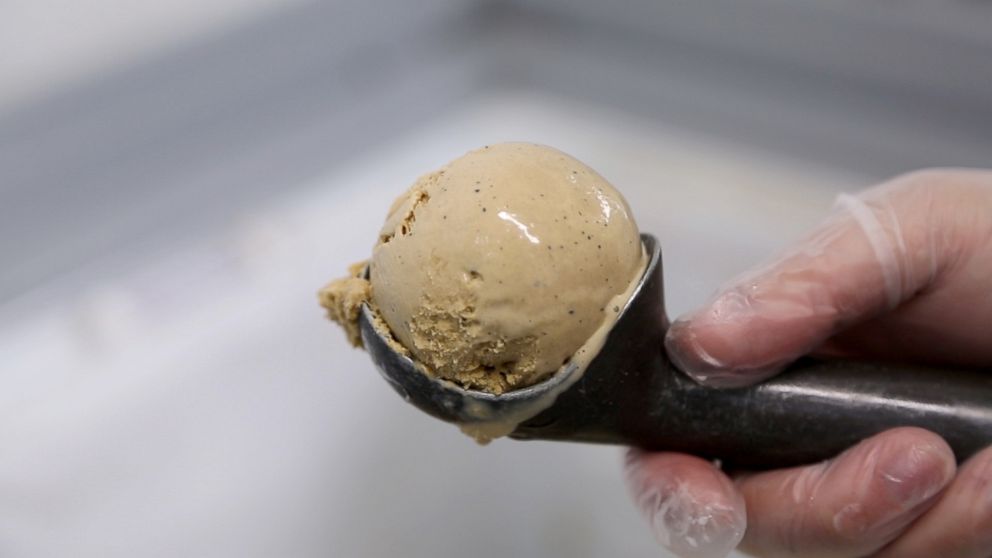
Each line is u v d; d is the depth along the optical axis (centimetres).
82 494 32
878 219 26
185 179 38
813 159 41
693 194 41
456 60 47
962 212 27
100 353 34
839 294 25
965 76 39
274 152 41
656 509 25
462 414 21
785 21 41
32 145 35
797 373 23
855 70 41
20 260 35
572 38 47
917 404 23
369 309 21
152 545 32
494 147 21
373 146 43
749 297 24
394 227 21
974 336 28
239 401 34
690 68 44
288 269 37
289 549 33
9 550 31
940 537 24
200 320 35
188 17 37
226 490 33
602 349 21
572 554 34
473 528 34
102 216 37
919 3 39
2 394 33
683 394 22
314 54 41
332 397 35
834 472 24
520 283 20
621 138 44
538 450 35
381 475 35
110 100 36
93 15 35
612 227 21
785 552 25
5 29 34
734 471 26
